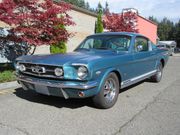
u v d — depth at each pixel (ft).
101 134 13.61
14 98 20.47
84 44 22.82
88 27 67.46
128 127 14.65
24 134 13.43
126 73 20.07
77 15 61.72
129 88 25.21
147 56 23.94
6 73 27.78
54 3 31.96
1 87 23.90
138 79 22.81
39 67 17.03
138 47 22.08
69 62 16.14
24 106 18.30
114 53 19.62
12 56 34.83
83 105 18.72
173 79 31.91
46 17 28.96
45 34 30.42
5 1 27.14
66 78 15.99
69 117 16.15
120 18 61.36
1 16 26.76
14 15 27.71
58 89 16.28
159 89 25.12
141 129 14.38
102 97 17.29
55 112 17.07
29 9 29.63
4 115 16.30
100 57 17.34
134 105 19.11
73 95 16.28
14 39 29.68
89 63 15.87
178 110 17.99
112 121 15.58
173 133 13.88
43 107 18.12
